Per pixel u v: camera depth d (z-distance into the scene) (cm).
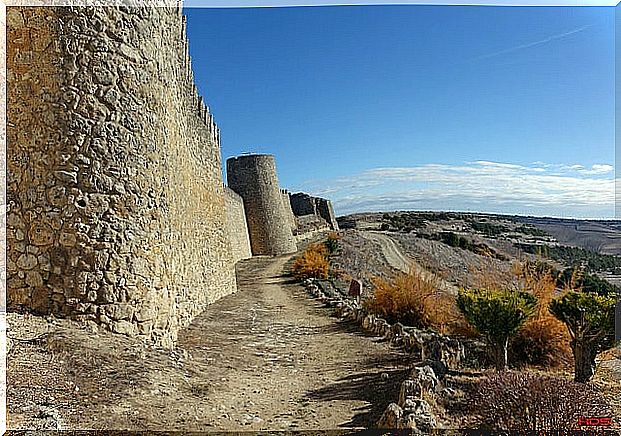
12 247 624
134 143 695
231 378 648
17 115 634
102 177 657
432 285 1262
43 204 629
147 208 704
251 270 2769
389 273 2445
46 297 624
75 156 642
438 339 887
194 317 1188
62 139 638
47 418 394
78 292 629
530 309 750
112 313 648
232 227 3095
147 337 688
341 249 3081
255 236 3922
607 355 659
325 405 567
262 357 807
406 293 1237
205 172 1551
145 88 723
